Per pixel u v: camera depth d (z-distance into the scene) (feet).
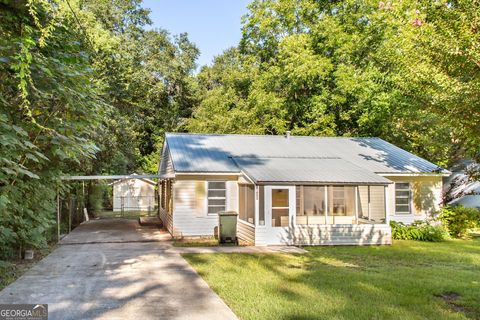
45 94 18.89
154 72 103.81
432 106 24.39
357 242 45.14
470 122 22.15
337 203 56.70
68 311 19.08
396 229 50.93
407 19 27.96
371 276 27.20
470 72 21.54
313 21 86.07
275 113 85.46
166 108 116.67
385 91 64.75
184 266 30.81
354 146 64.18
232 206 51.78
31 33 18.66
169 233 54.65
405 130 69.36
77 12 53.47
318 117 78.95
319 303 20.48
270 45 91.15
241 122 87.92
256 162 52.29
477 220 54.34
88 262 32.50
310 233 44.52
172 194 51.96
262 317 18.17
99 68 63.72
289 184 44.11
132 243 45.01
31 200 24.94
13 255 33.09
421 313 19.17
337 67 76.54
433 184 58.18
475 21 20.75
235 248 41.09
